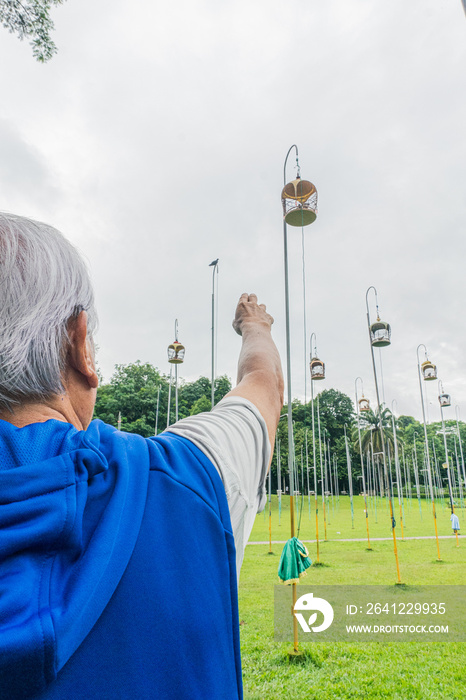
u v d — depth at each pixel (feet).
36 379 1.94
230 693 1.80
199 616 1.79
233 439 2.60
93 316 2.34
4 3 23.63
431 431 297.94
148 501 1.96
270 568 61.67
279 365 3.61
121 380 202.59
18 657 1.28
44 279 2.03
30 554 1.56
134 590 1.68
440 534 105.70
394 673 28.53
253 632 36.32
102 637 1.57
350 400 269.03
